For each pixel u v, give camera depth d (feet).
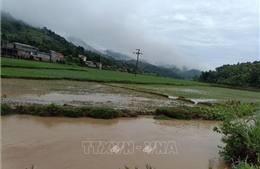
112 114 40.50
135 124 38.52
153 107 55.57
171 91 109.29
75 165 21.42
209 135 36.32
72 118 37.70
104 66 378.53
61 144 25.93
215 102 77.05
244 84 274.98
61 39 448.65
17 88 63.10
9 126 30.30
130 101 62.54
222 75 327.26
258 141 23.38
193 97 91.86
